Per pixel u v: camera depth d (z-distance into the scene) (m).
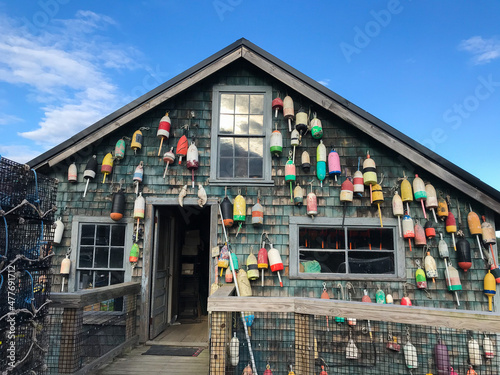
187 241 7.62
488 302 4.77
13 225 2.70
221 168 5.34
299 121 5.17
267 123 5.38
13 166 2.67
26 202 2.65
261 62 5.30
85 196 5.30
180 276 7.42
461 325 2.33
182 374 3.80
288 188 5.19
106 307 4.55
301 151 5.29
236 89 5.51
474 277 4.83
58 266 5.15
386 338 4.38
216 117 5.43
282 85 5.51
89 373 3.64
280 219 5.12
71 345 3.30
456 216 4.95
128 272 5.18
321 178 5.09
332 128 5.33
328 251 5.07
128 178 5.34
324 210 5.10
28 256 2.81
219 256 4.99
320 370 4.03
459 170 4.75
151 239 5.27
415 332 4.36
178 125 5.45
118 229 5.28
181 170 5.32
